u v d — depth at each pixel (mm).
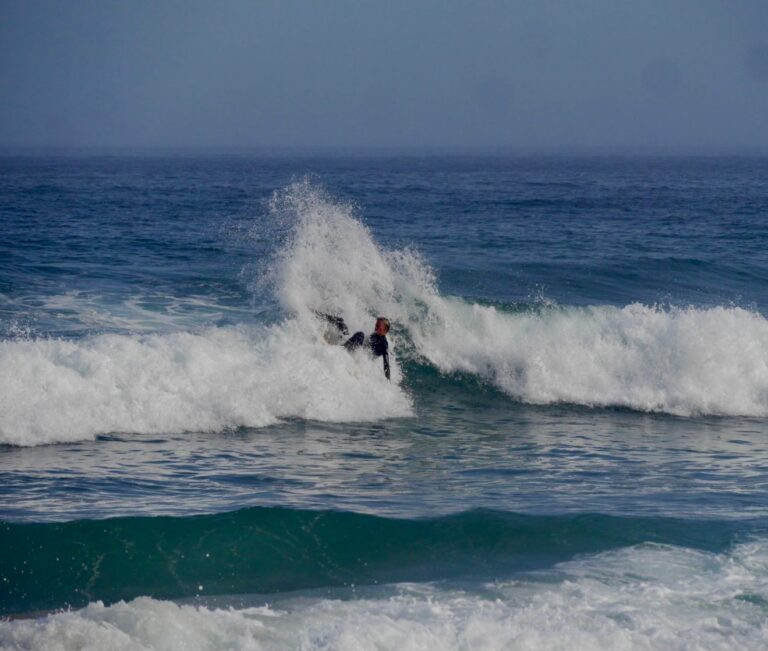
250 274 74438
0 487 33938
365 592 26453
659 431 49125
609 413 52906
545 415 51781
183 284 70688
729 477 39500
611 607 25031
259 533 29688
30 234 104750
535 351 56219
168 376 45062
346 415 48250
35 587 26250
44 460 37906
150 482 35469
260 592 26531
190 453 40156
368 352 51625
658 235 124125
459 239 111750
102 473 36344
